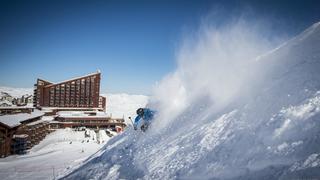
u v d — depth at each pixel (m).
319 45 9.49
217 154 7.46
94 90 166.00
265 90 8.90
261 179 5.58
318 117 5.97
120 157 13.96
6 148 67.00
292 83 8.02
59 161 49.44
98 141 84.75
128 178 10.59
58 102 160.50
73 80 162.38
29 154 68.94
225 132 8.22
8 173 42.47
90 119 124.81
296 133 6.02
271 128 6.73
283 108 7.16
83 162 19.39
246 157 6.53
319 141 5.36
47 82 161.25
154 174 8.91
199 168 7.49
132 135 15.69
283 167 5.43
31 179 36.28
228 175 6.48
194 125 10.79
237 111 8.94
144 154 11.70
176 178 7.80
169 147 10.24
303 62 8.99
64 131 111.12
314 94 6.83
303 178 4.82
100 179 12.77
